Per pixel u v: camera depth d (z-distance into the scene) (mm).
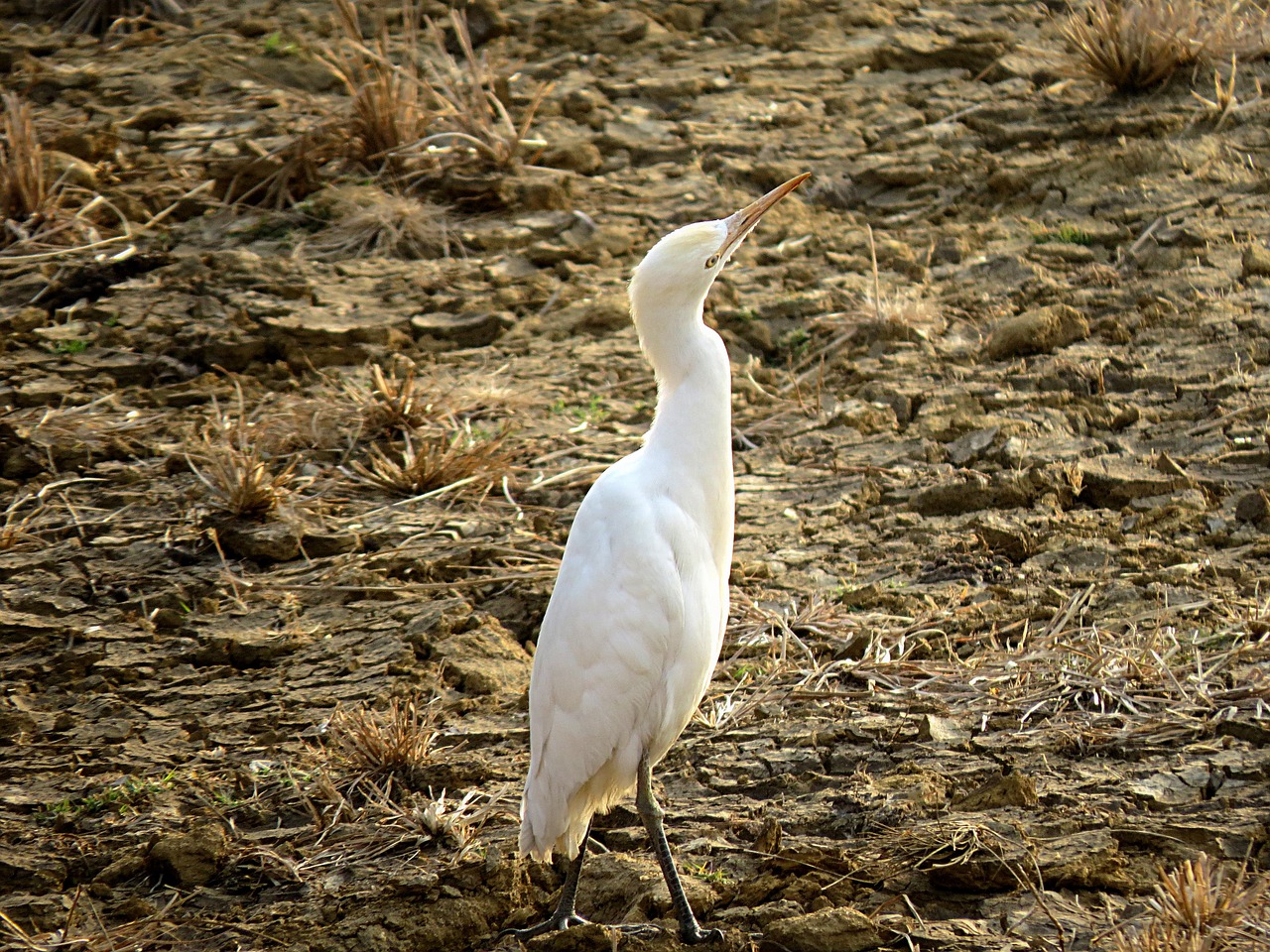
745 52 21469
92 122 20281
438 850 7980
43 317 15844
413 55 19625
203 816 8484
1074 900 6695
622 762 6977
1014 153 17781
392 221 17359
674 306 7234
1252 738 7914
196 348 15086
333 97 20703
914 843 7168
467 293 16219
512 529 12031
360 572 11359
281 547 11750
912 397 13398
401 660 10086
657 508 7027
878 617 10062
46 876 7934
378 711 9461
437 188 18203
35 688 10117
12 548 11977
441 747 9016
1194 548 10531
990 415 12945
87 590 11320
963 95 19516
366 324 15461
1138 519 10992
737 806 7961
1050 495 11500
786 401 13914
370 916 7145
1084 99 18781
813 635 10000
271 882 7871
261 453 13391
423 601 11000
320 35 22500
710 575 7207
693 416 7207
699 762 8484
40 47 22750
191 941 7297
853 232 16875
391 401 13719
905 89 19922
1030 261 15562
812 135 18953
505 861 7453
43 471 13211
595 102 19875
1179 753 7871
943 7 22359
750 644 9898
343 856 8031
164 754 9211
